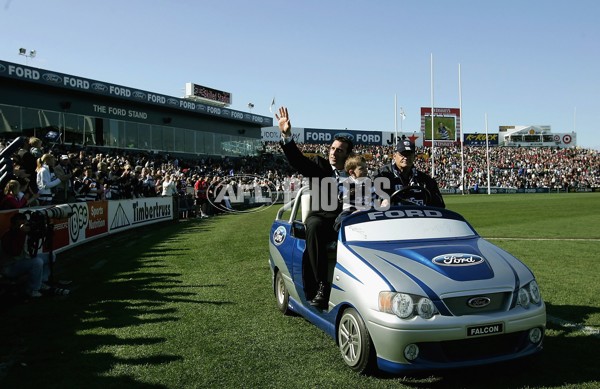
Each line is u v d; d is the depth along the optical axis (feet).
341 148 17.97
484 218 64.69
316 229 16.21
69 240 37.27
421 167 212.02
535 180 201.98
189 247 39.14
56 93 102.63
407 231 16.06
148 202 62.90
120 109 118.21
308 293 16.96
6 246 21.80
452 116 236.84
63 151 83.20
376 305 12.78
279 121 17.56
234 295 22.77
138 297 22.53
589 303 20.35
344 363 14.20
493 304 12.75
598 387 12.25
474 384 12.68
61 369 13.92
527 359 13.88
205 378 13.19
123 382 13.00
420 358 12.43
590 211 77.46
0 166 26.81
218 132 153.17
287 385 12.69
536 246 37.11
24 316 19.51
